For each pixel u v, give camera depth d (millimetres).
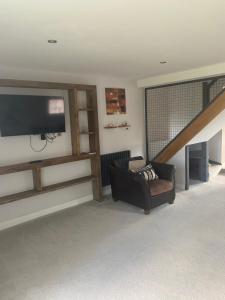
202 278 2242
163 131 5246
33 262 2633
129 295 2080
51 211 4027
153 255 2648
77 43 2533
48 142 3898
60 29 2135
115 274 2367
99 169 4324
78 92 4219
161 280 2244
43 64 3408
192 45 2746
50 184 3988
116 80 4789
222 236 2979
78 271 2441
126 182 3963
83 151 4414
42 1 1624
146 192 3660
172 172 4059
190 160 5559
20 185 3645
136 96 5211
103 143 4684
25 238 3182
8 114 3260
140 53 3006
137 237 3061
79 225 3488
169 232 3141
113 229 3311
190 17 1971
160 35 2381
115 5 1723
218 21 2062
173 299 2010
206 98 4391
